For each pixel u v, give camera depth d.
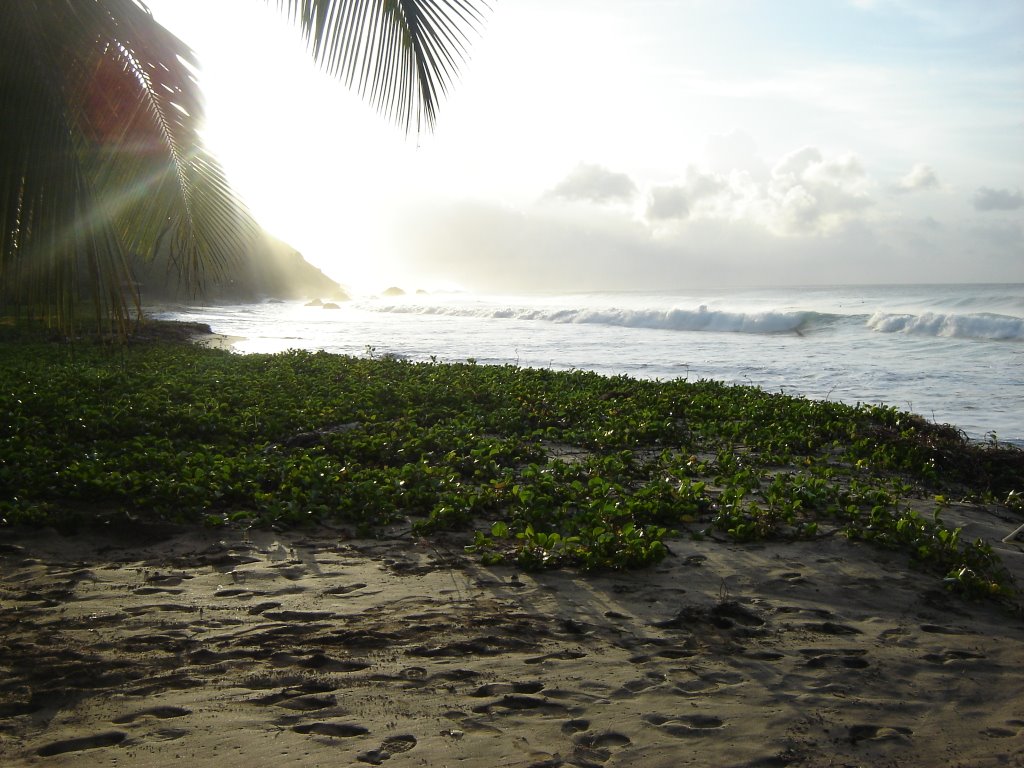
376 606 5.61
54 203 5.18
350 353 30.34
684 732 3.95
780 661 4.84
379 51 6.16
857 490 9.09
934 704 4.34
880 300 58.22
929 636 5.32
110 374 16.48
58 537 7.04
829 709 4.23
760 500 8.84
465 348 32.88
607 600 5.82
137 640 4.94
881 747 3.87
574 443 12.37
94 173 5.79
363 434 11.62
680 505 8.00
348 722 3.97
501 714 4.10
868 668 4.77
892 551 7.06
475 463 10.08
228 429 11.75
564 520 7.50
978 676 4.70
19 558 6.49
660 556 6.61
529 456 10.95
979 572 6.46
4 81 5.09
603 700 4.27
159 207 7.15
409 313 66.50
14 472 8.34
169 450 10.10
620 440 12.27
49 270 5.21
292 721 3.98
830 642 5.16
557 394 16.27
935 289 80.38
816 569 6.59
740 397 16.56
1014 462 11.44
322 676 4.50
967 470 11.27
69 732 3.83
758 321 40.91
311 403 14.17
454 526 7.63
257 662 4.67
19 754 3.62
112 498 8.02
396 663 4.69
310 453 10.52
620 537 6.81
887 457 11.52
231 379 17.14
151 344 25.97
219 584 6.02
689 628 5.33
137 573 6.23
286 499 8.18
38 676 4.42
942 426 13.42
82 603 5.57
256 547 6.96
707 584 6.18
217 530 7.36
